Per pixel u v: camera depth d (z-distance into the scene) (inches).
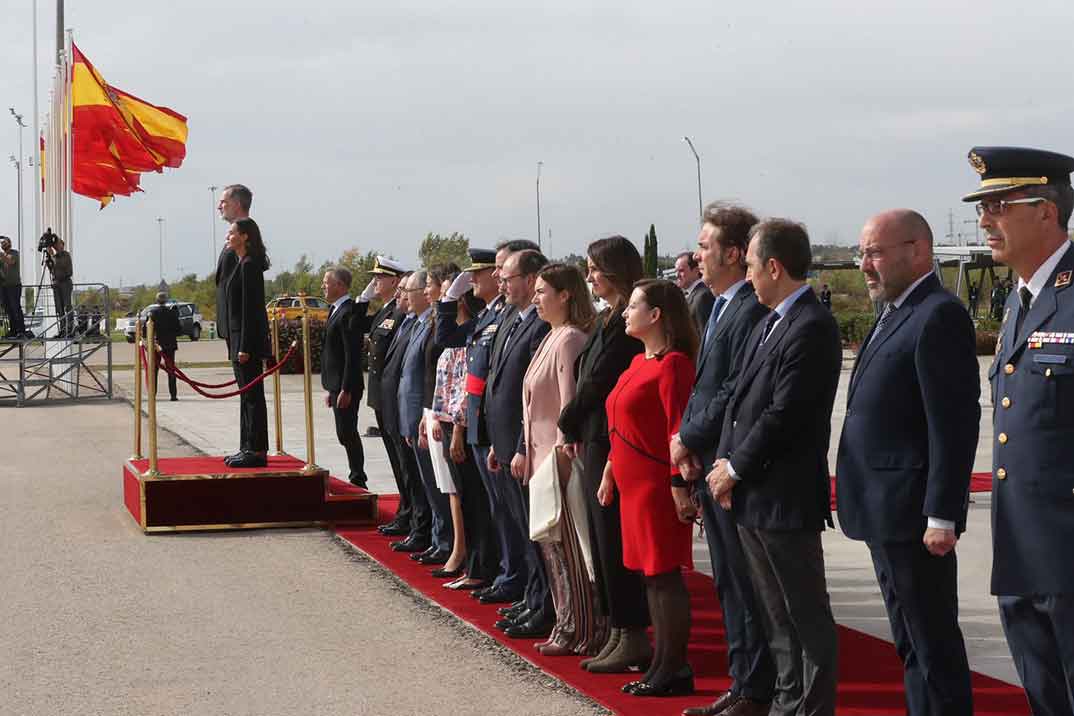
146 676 231.1
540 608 258.5
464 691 219.0
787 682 187.2
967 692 168.9
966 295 1604.3
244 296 398.0
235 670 234.7
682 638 213.3
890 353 167.8
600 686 220.2
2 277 967.6
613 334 229.5
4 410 899.4
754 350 188.1
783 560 179.5
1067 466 145.1
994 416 154.7
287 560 343.3
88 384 1138.0
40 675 232.4
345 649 249.1
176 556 350.0
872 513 168.6
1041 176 148.2
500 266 268.8
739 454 179.8
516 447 258.5
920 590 167.5
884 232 167.8
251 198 399.5
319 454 605.0
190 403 948.0
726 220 202.2
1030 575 148.0
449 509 331.9
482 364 277.7
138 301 3181.6
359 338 427.8
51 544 368.8
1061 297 147.3
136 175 1062.4
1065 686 155.9
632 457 212.8
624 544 217.5
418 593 300.2
